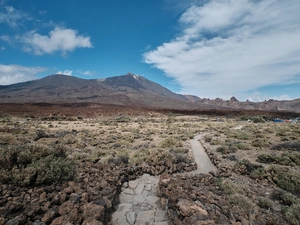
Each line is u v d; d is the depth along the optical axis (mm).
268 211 5500
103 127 31141
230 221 4523
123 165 9336
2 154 5539
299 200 5789
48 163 6016
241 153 13062
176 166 10125
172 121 48938
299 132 20797
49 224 4098
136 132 25672
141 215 5629
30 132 18141
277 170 8414
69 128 28188
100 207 4805
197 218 4328
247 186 7477
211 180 7793
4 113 51281
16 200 4355
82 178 6789
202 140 19156
